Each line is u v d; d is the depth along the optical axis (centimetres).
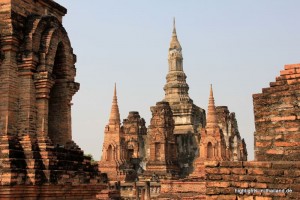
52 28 1736
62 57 1848
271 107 1277
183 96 8025
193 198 3117
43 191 1516
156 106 6178
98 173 1880
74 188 1675
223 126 7288
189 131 7350
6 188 1401
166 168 5803
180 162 6925
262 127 1279
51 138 1825
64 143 1800
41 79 1634
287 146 1220
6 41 1580
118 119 6103
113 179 5738
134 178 6019
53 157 1588
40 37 1686
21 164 1483
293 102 1244
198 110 7881
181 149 7088
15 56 1611
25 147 1541
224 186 1145
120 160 5934
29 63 1609
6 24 1588
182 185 3956
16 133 1580
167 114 6153
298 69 1273
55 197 1587
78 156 1777
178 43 8481
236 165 1146
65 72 1844
